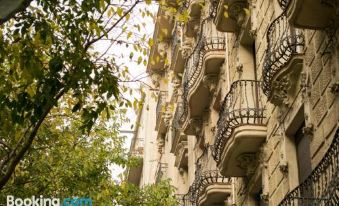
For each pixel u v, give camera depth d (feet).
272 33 50.39
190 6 87.25
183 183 99.55
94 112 36.91
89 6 37.14
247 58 65.41
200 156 81.05
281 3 44.45
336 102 40.22
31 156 55.62
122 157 64.64
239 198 64.69
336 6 39.75
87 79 36.58
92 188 58.54
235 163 59.88
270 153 54.49
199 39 79.51
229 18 65.57
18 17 36.47
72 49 37.47
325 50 42.14
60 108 52.08
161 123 120.16
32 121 35.12
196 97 80.59
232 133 57.00
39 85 35.63
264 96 57.26
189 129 86.74
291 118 48.93
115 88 37.24
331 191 34.09
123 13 39.70
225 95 66.28
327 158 35.68
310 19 41.57
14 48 36.73
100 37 37.86
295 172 49.24
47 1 36.76
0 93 35.88
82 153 58.23
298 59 46.57
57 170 56.24
